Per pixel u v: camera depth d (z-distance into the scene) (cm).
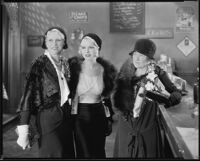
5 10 496
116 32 392
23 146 245
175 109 286
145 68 255
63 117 247
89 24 401
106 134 279
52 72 244
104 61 266
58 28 254
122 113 259
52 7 409
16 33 505
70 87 258
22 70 519
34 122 250
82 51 264
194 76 354
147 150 252
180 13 384
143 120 254
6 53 557
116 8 398
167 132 244
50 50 250
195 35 382
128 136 256
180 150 206
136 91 254
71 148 256
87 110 262
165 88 257
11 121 496
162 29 389
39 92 243
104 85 260
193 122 244
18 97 558
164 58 364
